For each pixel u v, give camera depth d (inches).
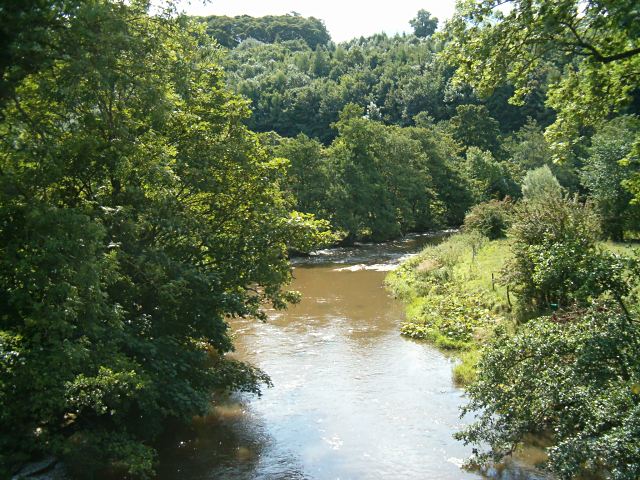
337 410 569.3
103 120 471.8
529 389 414.9
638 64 490.0
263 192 653.9
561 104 550.9
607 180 1288.1
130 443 413.7
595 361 374.3
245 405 590.6
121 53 455.8
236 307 549.0
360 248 1958.7
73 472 406.0
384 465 454.6
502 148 3243.1
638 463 314.5
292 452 483.5
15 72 393.7
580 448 345.4
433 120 4195.4
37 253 375.9
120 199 509.0
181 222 546.9
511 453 453.1
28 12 375.2
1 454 379.2
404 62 5649.6
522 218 769.6
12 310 397.4
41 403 362.9
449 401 581.3
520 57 479.2
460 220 2699.3
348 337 832.3
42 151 409.1
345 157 2130.9
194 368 535.2
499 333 613.0
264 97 4060.0
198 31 602.5
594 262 406.6
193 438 514.9
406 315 946.7
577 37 454.0
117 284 502.0
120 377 393.4
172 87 548.7
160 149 507.5
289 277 675.4
